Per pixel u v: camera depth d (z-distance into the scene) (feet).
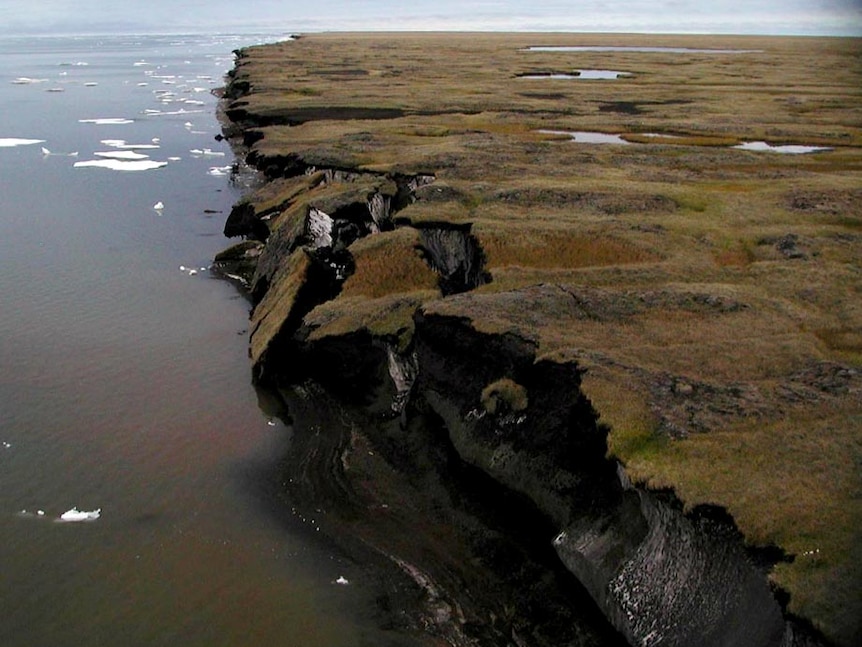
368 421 99.50
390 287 121.90
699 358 83.10
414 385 100.01
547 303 97.60
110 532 76.69
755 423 70.38
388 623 66.85
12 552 73.36
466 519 80.53
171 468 87.66
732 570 58.49
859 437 66.85
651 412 72.74
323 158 191.52
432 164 177.99
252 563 73.36
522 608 68.74
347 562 74.23
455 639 65.36
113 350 116.16
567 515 75.56
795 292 102.63
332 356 108.68
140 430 94.94
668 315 94.73
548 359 83.05
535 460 80.64
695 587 60.59
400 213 138.31
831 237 124.26
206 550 74.90
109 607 67.36
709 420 71.15
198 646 63.62
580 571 70.28
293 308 115.55
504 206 140.97
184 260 156.56
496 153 191.42
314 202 148.56
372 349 107.14
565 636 65.67
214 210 191.21
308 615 67.26
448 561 74.54
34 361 111.34
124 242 165.89
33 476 84.99
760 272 110.73
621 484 70.79
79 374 108.27
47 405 99.76
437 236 131.34
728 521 59.82
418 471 89.10
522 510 81.15
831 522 57.00
